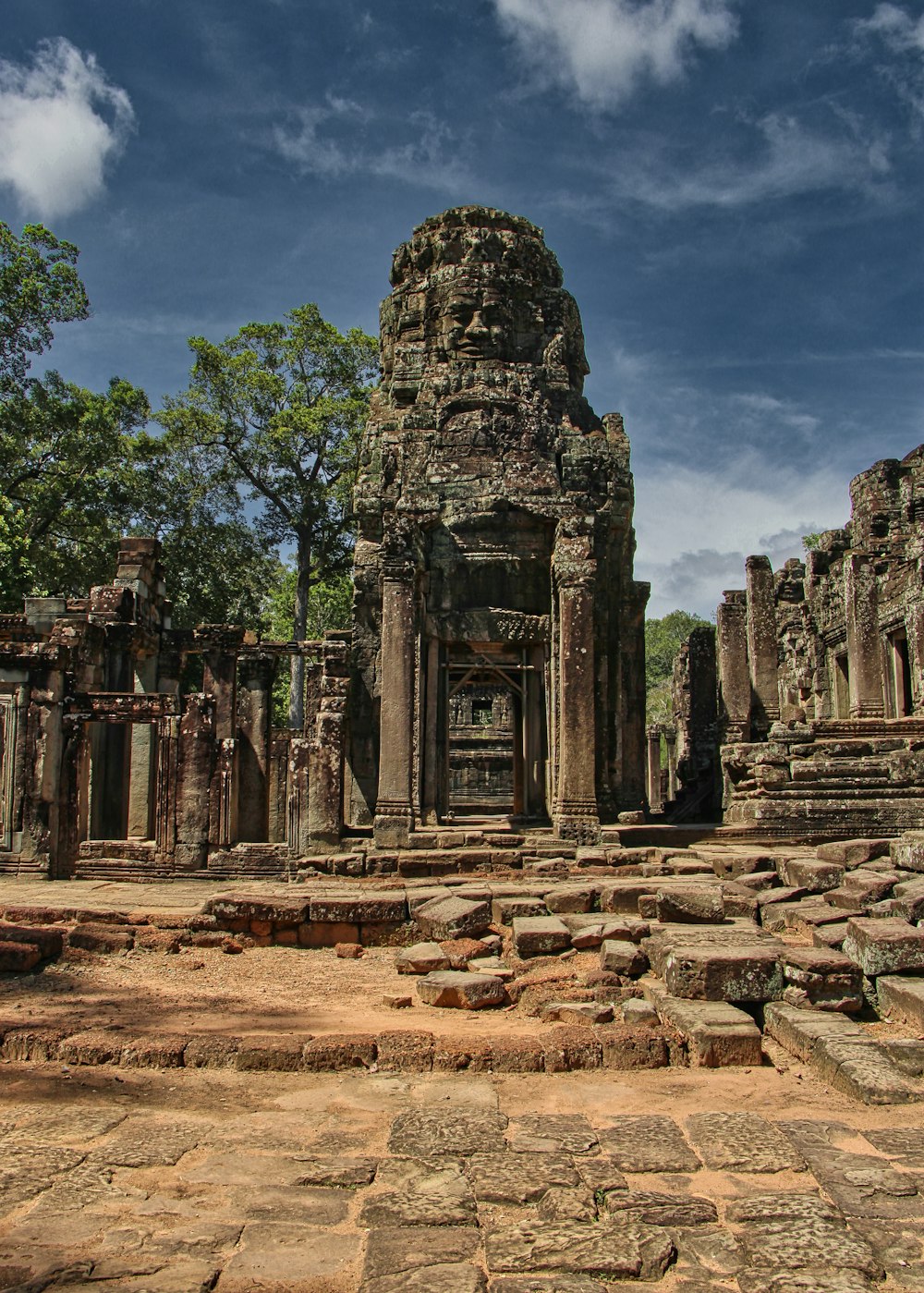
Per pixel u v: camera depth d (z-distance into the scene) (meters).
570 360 25.28
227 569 45.81
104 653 24.81
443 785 22.19
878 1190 5.96
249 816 26.61
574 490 23.22
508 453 22.97
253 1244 5.37
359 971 12.24
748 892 14.33
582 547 20.00
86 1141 6.83
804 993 9.52
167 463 44.31
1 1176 6.24
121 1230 5.52
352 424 44.38
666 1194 5.93
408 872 17.08
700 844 19.67
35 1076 8.28
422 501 21.72
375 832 18.48
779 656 38.62
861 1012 9.79
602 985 10.63
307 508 44.47
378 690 23.11
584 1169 6.29
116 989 11.26
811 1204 5.79
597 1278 5.11
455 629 22.03
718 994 9.59
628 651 24.50
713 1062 8.59
